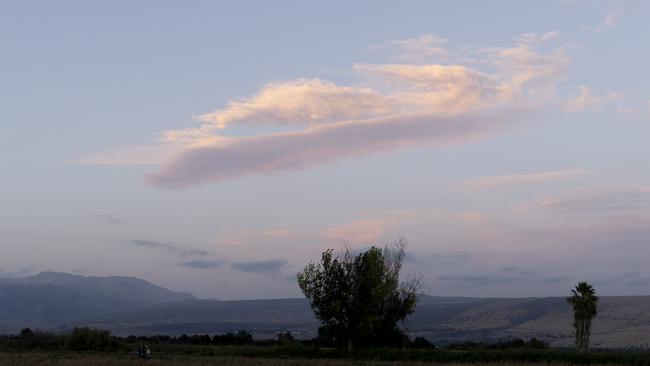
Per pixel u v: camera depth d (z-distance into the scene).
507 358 64.00
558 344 177.25
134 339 105.81
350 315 73.38
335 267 73.94
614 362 61.19
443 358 64.81
